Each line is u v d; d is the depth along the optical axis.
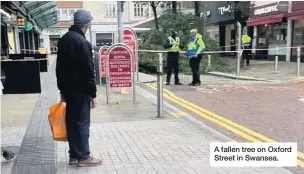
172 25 20.58
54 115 4.77
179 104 9.18
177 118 7.46
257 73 16.30
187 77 15.24
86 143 4.73
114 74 9.05
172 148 5.44
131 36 12.89
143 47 19.62
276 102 9.09
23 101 9.52
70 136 4.71
